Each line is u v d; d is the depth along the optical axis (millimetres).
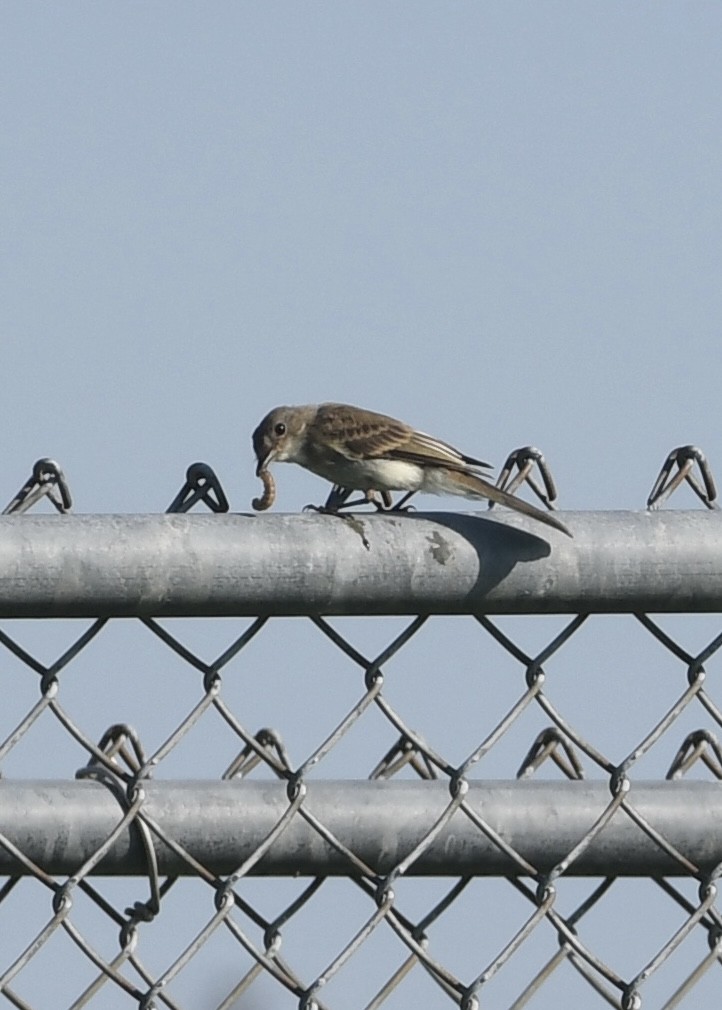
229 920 6012
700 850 6426
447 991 6316
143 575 5852
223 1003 6105
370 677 6367
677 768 6961
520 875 6328
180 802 5938
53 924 5816
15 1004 5797
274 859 6078
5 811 5789
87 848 5859
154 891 5957
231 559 5941
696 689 6645
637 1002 6449
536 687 6520
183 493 6469
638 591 6371
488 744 6398
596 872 6406
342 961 6125
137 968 5988
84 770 6258
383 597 6148
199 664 6188
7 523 5789
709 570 6375
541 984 6488
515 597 6285
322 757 6172
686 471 7051
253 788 6043
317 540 6031
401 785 6195
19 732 5949
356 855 6117
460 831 6211
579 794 6344
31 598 5789
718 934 6625
